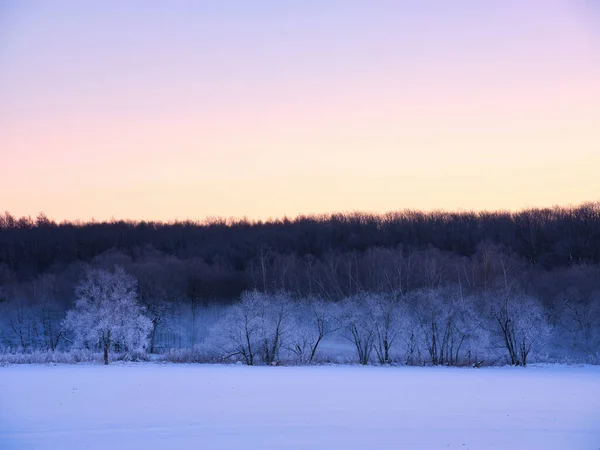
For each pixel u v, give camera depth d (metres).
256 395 42.25
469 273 89.19
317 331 74.56
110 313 66.69
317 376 53.75
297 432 30.86
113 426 31.91
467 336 68.88
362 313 69.31
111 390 44.12
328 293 89.00
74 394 42.12
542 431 31.48
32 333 83.44
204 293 97.19
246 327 66.88
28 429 31.23
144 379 50.53
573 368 62.91
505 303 68.00
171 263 102.62
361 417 34.66
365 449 27.70
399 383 49.19
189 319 89.31
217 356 67.94
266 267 102.44
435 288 77.19
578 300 80.00
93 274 77.50
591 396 42.88
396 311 69.38
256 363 66.62
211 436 29.83
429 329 69.31
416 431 31.30
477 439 29.72
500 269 90.31
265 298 69.38
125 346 75.44
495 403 39.81
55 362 65.19
